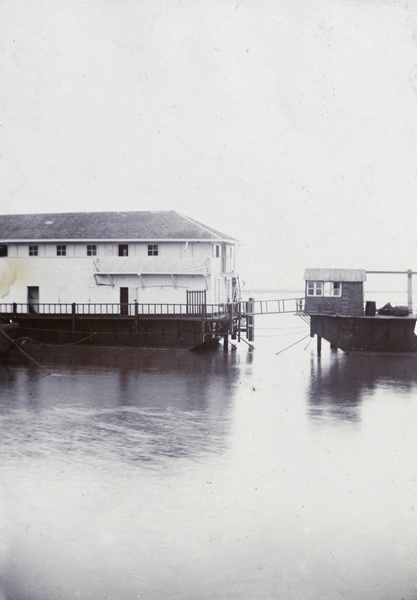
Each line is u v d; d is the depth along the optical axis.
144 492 15.39
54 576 12.39
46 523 13.95
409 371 31.22
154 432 20.64
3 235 39.34
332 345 37.25
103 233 39.03
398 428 20.88
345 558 12.73
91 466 17.34
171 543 13.34
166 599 11.86
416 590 12.06
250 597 11.89
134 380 29.38
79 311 39.31
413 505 14.52
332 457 18.11
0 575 12.46
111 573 12.41
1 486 15.89
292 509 14.31
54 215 40.75
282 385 28.14
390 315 35.00
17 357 34.09
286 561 12.77
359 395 26.23
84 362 33.91
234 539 13.38
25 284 39.91
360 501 15.02
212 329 37.59
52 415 23.00
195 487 15.77
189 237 38.09
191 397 25.94
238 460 17.88
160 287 38.81
